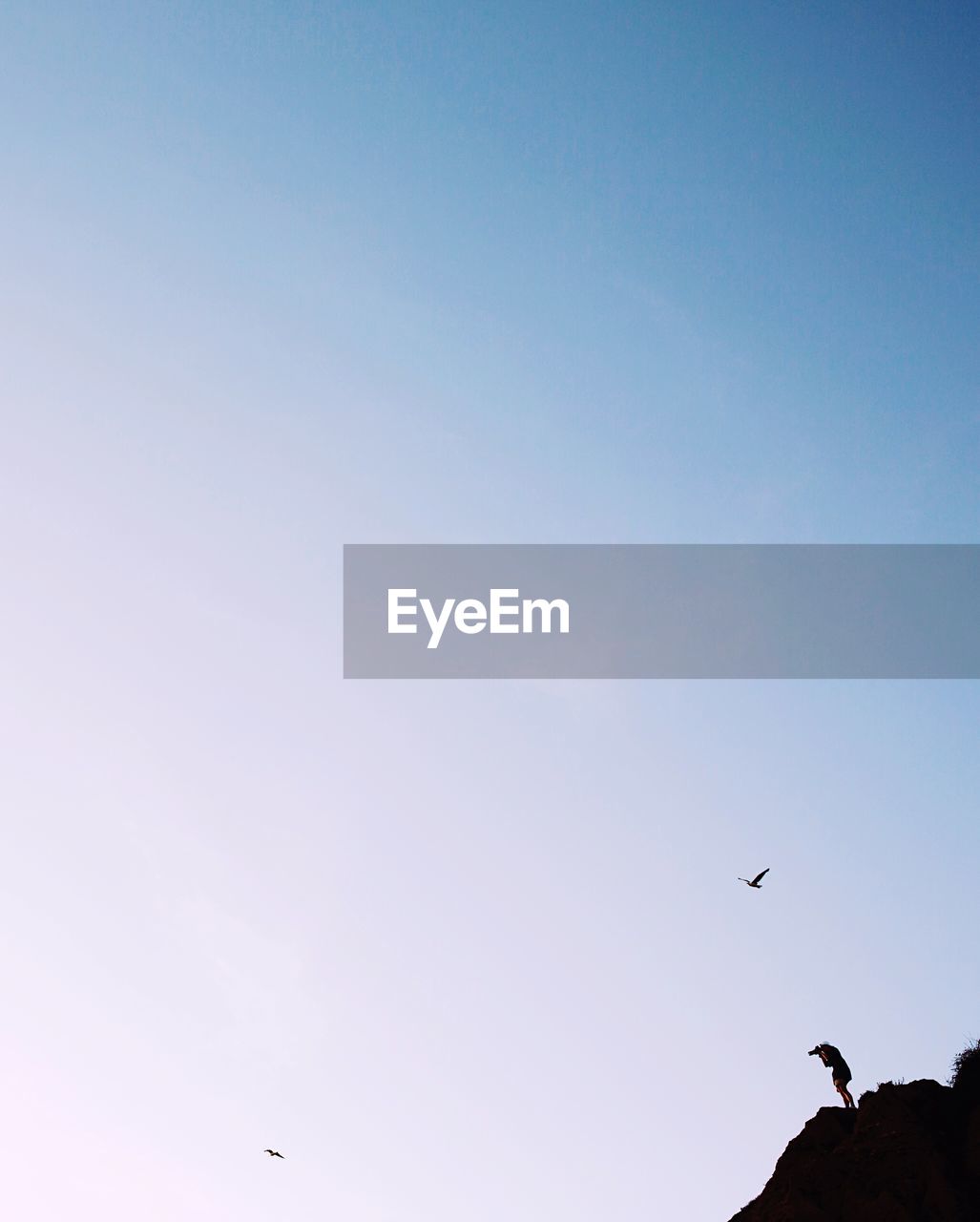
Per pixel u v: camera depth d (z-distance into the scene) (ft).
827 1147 115.03
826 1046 122.62
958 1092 114.01
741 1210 114.21
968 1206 100.83
